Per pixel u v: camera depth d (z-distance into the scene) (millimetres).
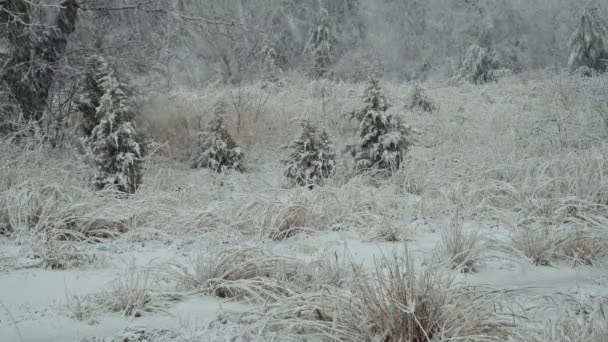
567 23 32938
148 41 13516
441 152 10984
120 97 8148
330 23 30062
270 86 18219
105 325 3627
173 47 16203
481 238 5508
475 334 3172
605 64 22562
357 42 32906
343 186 7492
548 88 17000
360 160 9492
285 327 3438
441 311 3293
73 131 10625
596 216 6102
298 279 4266
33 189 6480
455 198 7527
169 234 6234
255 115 13938
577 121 12047
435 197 7914
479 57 25234
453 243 5293
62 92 11461
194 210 6703
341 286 4230
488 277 4855
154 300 4020
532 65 32406
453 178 8633
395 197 7590
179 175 9664
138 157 8141
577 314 3711
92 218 6184
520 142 11008
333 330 3252
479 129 13555
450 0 36469
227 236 6031
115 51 11977
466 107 16406
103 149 7973
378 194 7523
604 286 4551
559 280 4789
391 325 3248
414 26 34094
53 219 6105
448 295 3412
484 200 7211
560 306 3602
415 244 5926
